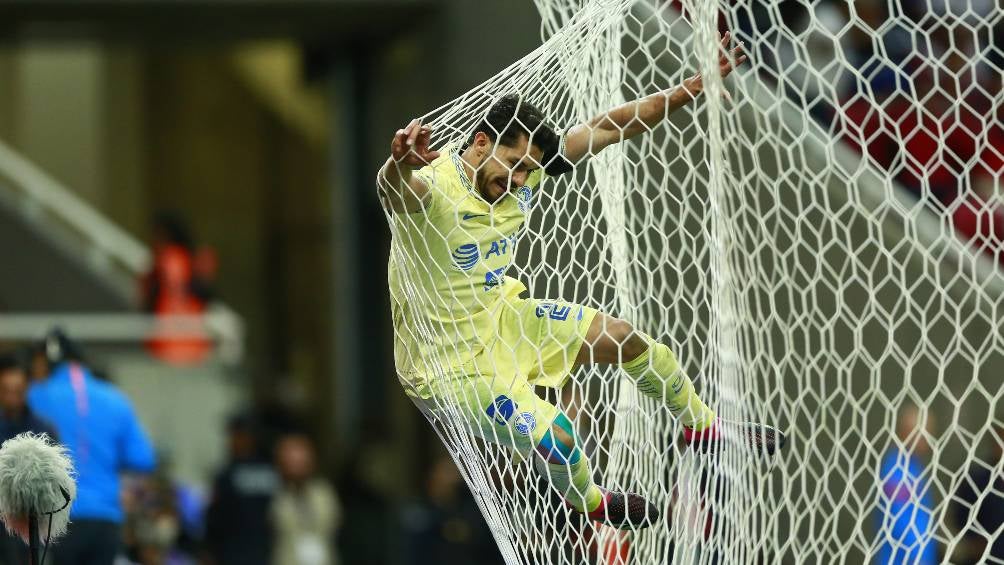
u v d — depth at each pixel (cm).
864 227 3375
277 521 4334
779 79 2294
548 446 1911
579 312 1991
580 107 2273
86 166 7675
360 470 5250
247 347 8450
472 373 1930
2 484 2016
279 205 8538
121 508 3130
